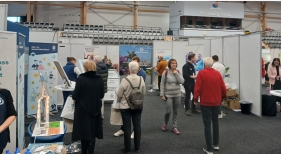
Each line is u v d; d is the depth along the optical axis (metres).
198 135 3.79
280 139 3.62
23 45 2.98
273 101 4.99
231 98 5.68
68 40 8.39
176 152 3.13
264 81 8.99
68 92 4.21
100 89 2.75
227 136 3.75
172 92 3.74
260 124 4.42
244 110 5.18
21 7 14.30
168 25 15.80
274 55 8.52
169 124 4.38
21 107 2.85
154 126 4.27
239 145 3.38
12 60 2.46
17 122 2.58
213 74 2.98
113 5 14.80
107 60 7.73
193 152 3.14
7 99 1.83
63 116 3.09
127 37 14.03
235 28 14.91
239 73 5.65
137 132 3.08
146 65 13.67
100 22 14.73
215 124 3.13
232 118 4.84
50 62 4.82
